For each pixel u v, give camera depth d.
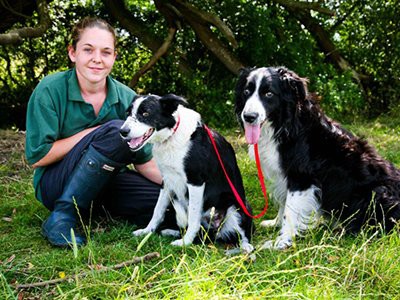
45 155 3.44
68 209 3.36
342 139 3.62
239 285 2.41
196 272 2.56
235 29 8.84
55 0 9.36
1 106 9.23
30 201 4.23
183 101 3.25
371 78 9.93
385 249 2.88
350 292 2.57
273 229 3.77
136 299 2.34
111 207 3.84
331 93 8.69
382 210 3.43
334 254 3.03
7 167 5.41
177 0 8.09
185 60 8.97
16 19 8.59
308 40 9.09
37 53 9.58
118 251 3.08
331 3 9.62
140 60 9.63
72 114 3.55
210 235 3.55
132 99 3.61
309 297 2.39
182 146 3.28
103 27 3.45
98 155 3.27
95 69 3.44
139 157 3.75
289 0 8.34
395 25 9.62
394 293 2.58
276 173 3.66
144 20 9.44
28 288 2.63
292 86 3.50
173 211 3.74
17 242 3.37
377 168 3.57
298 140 3.52
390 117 8.87
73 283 2.63
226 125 8.26
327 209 3.61
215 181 3.45
